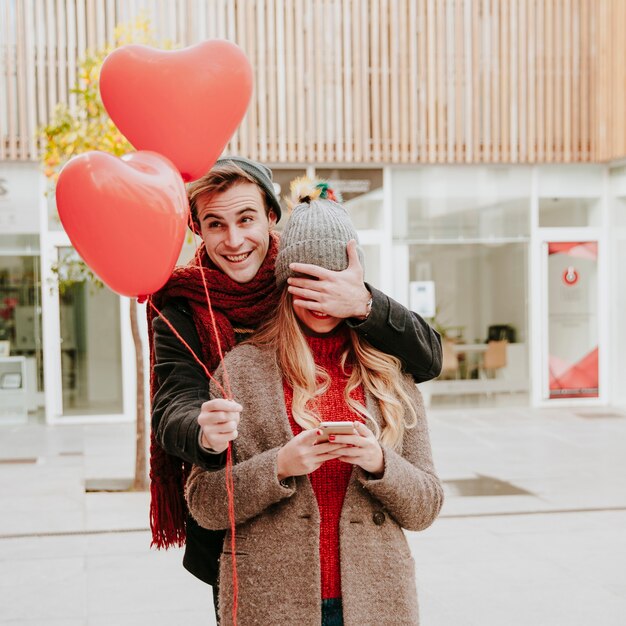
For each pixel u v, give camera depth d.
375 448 1.80
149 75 1.89
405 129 11.86
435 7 11.88
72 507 6.85
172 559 5.54
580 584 5.04
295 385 1.93
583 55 12.18
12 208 11.27
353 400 1.95
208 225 2.09
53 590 4.97
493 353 12.37
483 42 12.04
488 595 4.87
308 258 1.90
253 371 1.93
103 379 11.58
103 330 11.55
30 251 11.34
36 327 11.41
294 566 1.82
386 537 1.89
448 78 11.95
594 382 12.58
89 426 11.26
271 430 1.89
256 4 11.48
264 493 1.77
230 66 1.94
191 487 1.90
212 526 1.86
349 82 11.69
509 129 12.13
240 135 11.55
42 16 11.12
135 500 7.07
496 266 12.36
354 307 1.90
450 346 12.30
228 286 2.07
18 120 11.22
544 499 7.02
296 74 11.59
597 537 5.97
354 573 1.85
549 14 12.05
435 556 5.58
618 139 11.78
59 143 7.09
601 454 8.90
